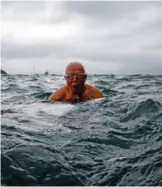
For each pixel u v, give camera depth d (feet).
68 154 2.92
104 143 3.28
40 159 2.68
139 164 2.74
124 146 3.23
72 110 4.81
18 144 3.01
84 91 5.79
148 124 3.94
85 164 2.72
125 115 4.41
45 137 3.39
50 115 4.47
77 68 5.66
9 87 8.21
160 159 2.83
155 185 2.39
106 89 7.90
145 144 3.28
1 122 3.94
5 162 2.57
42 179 2.42
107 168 2.66
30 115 4.46
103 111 4.70
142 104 4.71
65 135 3.50
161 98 6.04
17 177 2.40
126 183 2.43
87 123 4.03
